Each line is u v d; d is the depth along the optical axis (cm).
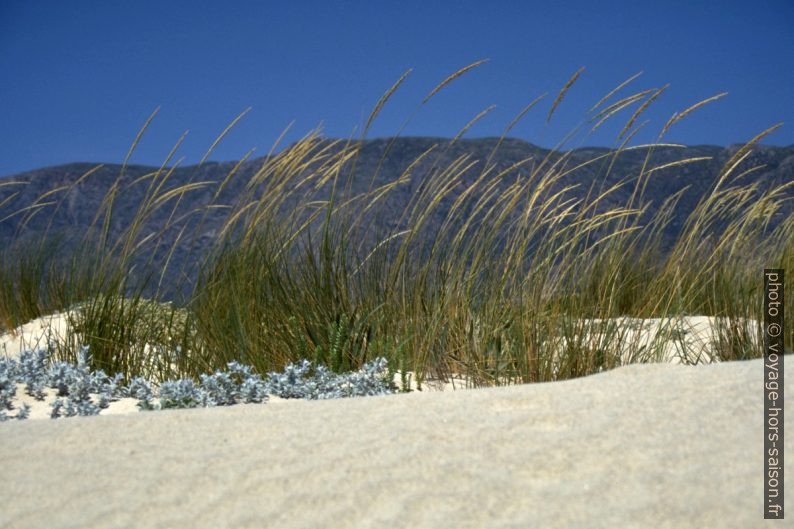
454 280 434
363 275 458
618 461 162
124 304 475
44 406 370
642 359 399
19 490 167
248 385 368
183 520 150
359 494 155
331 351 428
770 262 462
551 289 402
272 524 146
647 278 496
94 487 166
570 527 137
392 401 222
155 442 193
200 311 459
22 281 653
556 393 214
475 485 155
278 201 469
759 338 409
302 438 190
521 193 423
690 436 173
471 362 404
